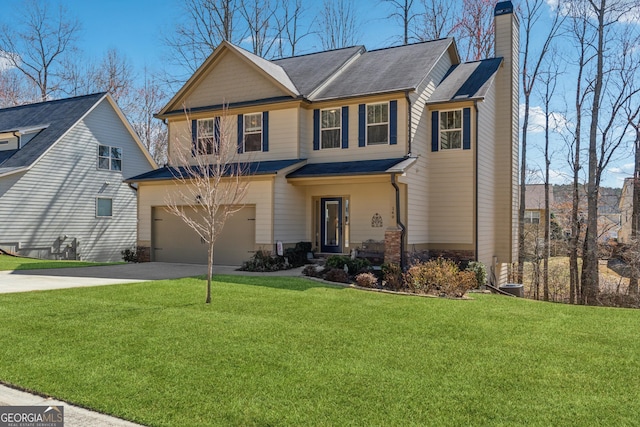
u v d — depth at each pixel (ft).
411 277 42.16
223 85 63.93
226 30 104.01
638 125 75.72
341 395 17.01
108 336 23.90
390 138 54.65
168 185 60.85
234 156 56.85
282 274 48.42
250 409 15.84
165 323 26.50
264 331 25.08
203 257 58.95
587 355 22.12
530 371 19.76
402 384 18.04
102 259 85.61
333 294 36.24
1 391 17.56
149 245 62.18
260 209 54.29
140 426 14.83
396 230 49.55
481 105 58.29
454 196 57.06
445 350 22.38
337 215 58.44
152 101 133.18
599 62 69.77
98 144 85.20
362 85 58.23
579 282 83.56
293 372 19.17
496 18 66.23
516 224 69.26
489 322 28.30
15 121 88.17
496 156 64.64
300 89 60.64
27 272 49.80
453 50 66.74
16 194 72.43
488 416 15.49
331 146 58.75
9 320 26.89
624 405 16.55
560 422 15.15
